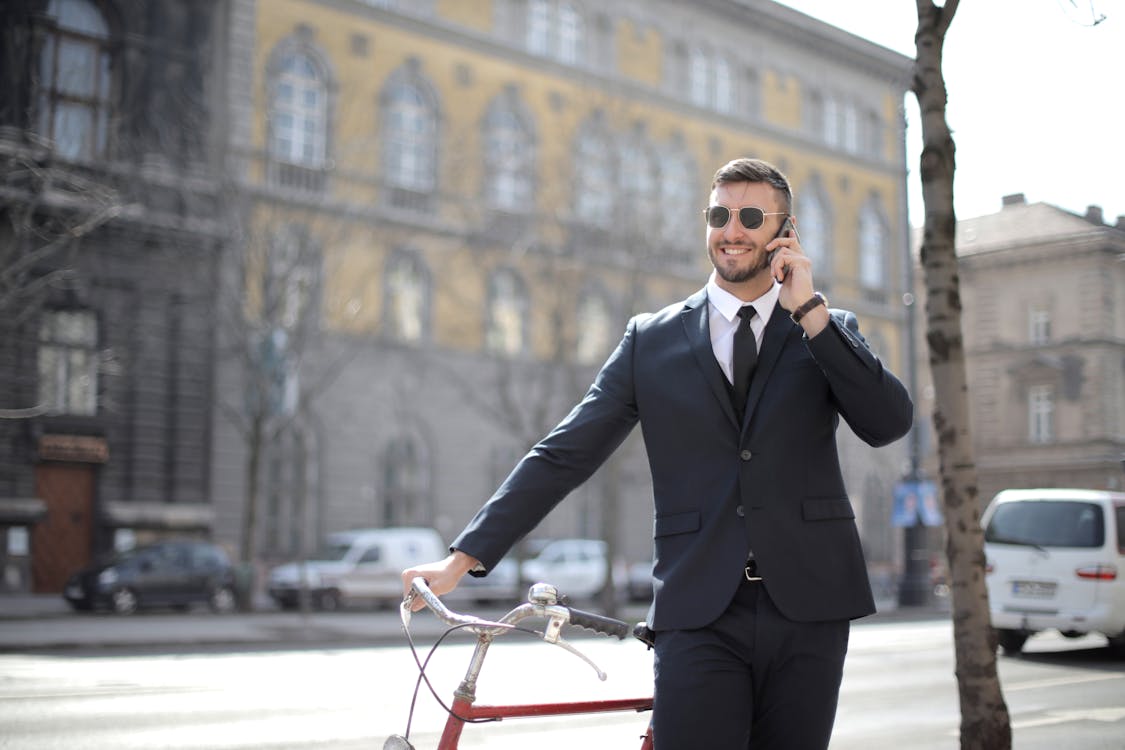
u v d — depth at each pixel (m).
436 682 15.44
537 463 4.13
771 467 3.91
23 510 36.09
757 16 57.03
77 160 35.84
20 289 31.02
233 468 40.78
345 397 44.22
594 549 43.94
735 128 56.06
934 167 6.75
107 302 37.31
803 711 3.85
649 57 53.47
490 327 43.91
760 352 4.05
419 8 47.03
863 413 3.91
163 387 39.09
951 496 6.47
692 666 3.82
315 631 27.81
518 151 48.84
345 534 39.81
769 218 4.10
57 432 37.00
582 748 8.80
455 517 46.78
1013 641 19.14
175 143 39.41
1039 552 18.73
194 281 38.56
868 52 61.25
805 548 3.87
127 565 33.25
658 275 46.00
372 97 45.50
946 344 6.61
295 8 43.72
